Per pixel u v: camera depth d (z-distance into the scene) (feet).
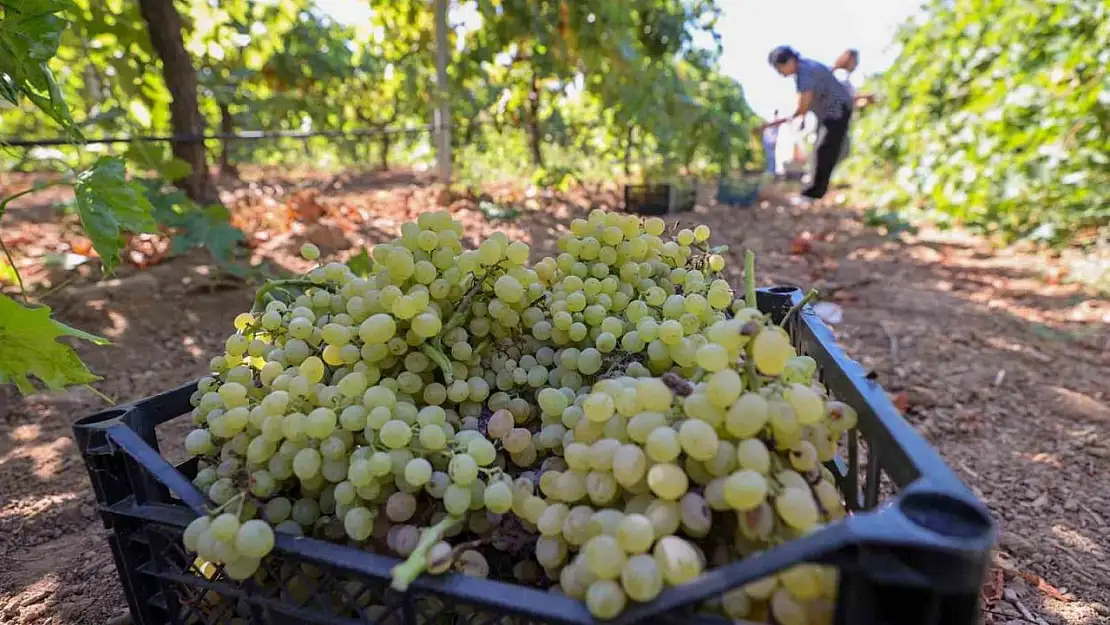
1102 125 19.62
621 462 2.80
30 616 5.68
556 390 3.67
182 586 3.53
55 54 5.94
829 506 2.86
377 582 2.76
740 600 2.54
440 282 3.84
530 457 3.60
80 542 6.86
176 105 16.71
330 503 3.45
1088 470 8.32
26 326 4.12
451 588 2.62
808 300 3.73
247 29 26.07
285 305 4.53
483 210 24.52
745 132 38.55
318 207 21.59
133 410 3.76
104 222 6.31
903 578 2.04
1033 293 16.06
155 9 15.99
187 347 12.50
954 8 31.35
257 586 3.17
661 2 29.60
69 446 8.98
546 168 29.45
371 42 31.91
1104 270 16.85
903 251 21.25
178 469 4.18
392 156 53.67
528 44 28.22
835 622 2.23
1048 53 22.90
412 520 3.34
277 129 38.24
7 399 10.27
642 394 2.99
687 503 2.72
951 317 14.42
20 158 9.26
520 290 3.89
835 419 3.10
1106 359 11.94
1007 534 6.98
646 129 32.63
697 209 30.01
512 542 3.26
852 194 35.14
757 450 2.75
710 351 2.92
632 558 2.45
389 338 3.56
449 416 3.75
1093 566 6.52
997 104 23.77
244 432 3.51
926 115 31.83
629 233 4.70
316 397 3.58
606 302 4.30
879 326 13.84
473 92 30.14
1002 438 9.20
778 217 28.22
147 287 14.66
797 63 25.70
